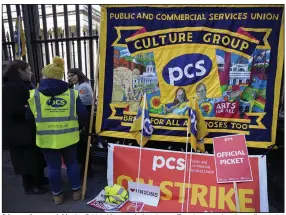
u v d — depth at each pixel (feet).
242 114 9.09
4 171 13.06
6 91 9.20
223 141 9.09
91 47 13.50
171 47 9.21
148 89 9.57
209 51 9.01
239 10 8.66
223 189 8.93
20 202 9.97
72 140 9.30
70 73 11.60
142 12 9.20
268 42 8.70
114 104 9.84
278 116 9.49
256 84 8.93
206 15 8.86
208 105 9.24
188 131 9.11
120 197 9.42
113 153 9.96
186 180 9.28
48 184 11.35
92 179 11.76
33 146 10.02
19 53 14.34
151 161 9.61
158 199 9.38
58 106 8.97
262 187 8.75
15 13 17.25
